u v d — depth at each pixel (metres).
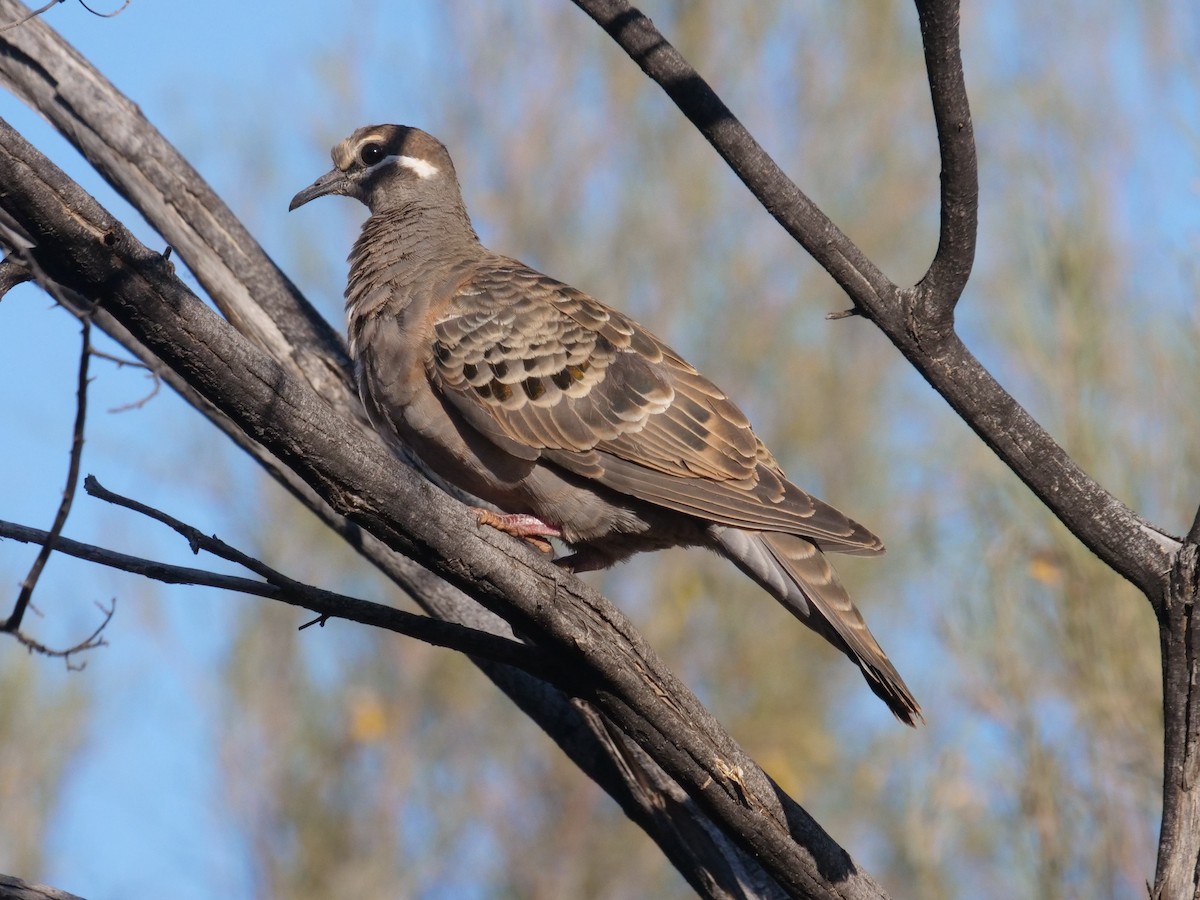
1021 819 11.40
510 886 16.45
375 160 11.09
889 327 7.61
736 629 17.20
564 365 9.34
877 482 17.75
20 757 13.88
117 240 6.18
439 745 16.62
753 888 8.36
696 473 9.21
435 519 6.96
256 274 9.88
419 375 9.48
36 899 6.91
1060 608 11.30
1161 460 11.11
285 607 15.95
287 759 15.55
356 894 15.23
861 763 16.14
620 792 8.61
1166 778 7.47
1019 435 7.61
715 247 18.48
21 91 9.72
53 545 5.68
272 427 6.60
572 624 7.18
